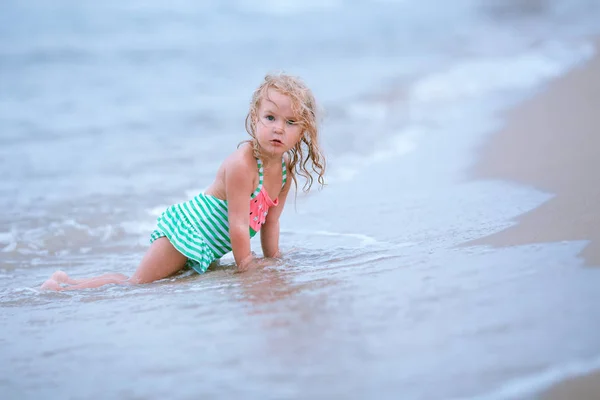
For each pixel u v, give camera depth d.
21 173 14.75
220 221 8.51
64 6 42.56
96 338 5.83
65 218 11.54
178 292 7.21
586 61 21.78
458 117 17.41
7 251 10.02
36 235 10.70
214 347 5.33
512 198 9.66
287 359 4.95
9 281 8.61
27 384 5.01
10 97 23.84
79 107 22.19
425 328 5.24
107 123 19.86
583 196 8.88
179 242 8.32
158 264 8.31
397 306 5.77
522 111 16.42
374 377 4.57
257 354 5.09
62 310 6.86
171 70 28.33
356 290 6.36
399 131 16.91
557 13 39.75
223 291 6.97
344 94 22.27
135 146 17.09
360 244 8.76
